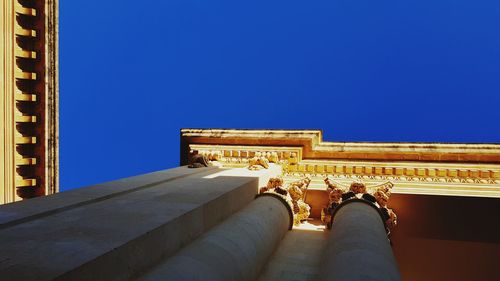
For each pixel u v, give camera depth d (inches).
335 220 488.1
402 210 624.4
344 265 324.5
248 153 701.3
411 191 612.1
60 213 296.0
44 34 676.7
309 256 449.1
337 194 579.8
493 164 627.5
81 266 192.7
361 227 402.6
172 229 286.5
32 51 673.6
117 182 432.1
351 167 673.6
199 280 260.7
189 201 354.6
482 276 678.5
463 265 673.6
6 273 180.4
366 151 676.7
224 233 350.9
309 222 602.9
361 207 489.1
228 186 448.1
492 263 656.4
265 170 615.8
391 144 669.9
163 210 314.5
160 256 267.7
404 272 710.5
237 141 718.5
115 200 349.1
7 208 299.3
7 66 647.8
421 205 615.2
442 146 649.6
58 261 195.5
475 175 627.5
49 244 221.5
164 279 241.9
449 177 634.8
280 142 703.7
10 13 652.7
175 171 560.4
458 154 640.4
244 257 334.6
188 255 284.0
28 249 212.2
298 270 412.8
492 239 613.6
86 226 260.4
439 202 606.5
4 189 636.7
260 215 442.3
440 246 656.4
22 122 666.2
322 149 693.3
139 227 261.0
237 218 408.5
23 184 661.9
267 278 396.8
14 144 655.1
